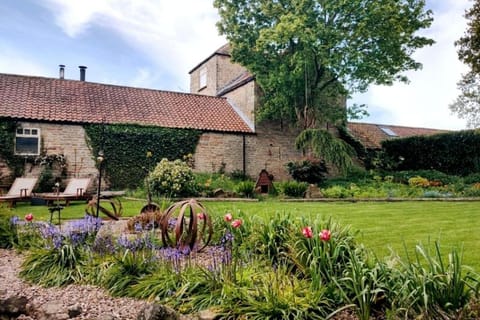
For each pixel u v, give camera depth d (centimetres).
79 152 1580
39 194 1325
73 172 1562
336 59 1712
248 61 1881
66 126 1570
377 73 1800
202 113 1964
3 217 635
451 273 299
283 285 329
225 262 382
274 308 293
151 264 420
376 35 1722
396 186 1667
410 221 786
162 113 1844
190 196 1374
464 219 809
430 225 733
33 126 1513
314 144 1800
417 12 1752
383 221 786
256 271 379
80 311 327
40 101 1614
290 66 1838
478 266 439
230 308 305
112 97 1842
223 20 1900
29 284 416
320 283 320
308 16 1705
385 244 570
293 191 1468
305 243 396
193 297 337
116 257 432
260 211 903
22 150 1497
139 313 294
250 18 1886
